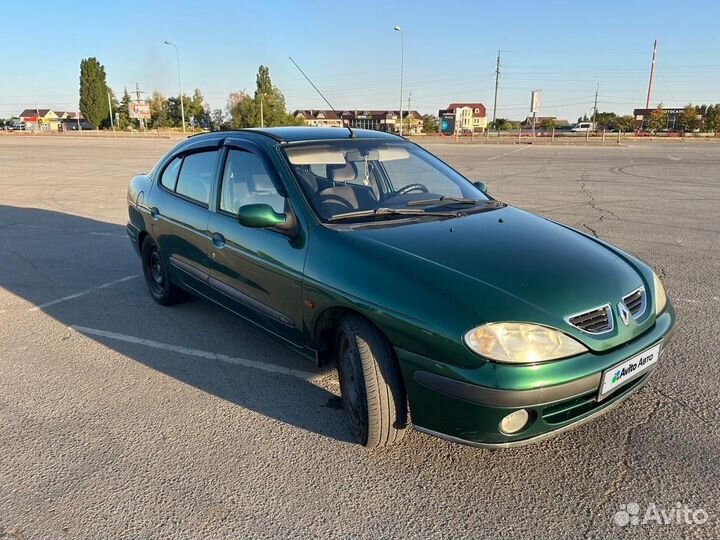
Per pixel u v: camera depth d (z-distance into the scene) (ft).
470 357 7.80
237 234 12.08
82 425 10.52
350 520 7.97
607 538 7.57
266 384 12.09
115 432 10.27
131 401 11.40
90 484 8.79
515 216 11.94
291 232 10.71
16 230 29.04
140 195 17.26
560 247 10.09
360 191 11.76
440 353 8.02
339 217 10.73
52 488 8.71
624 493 8.43
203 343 14.30
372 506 8.26
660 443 9.64
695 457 9.24
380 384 8.89
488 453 9.48
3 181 51.13
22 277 20.52
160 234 15.75
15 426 10.49
